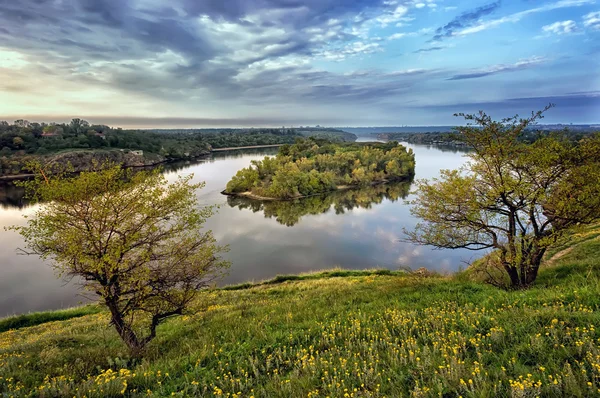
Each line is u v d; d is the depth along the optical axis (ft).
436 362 17.10
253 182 314.35
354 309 33.40
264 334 26.94
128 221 32.35
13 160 404.57
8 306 102.73
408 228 188.24
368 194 309.83
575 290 25.20
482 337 19.77
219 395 17.06
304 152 483.10
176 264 34.24
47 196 28.81
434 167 449.48
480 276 50.11
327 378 17.25
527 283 38.42
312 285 70.90
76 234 28.96
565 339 17.43
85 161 460.55
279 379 18.45
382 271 89.40
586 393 12.69
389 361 18.66
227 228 194.90
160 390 18.86
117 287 31.55
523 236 37.40
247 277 123.24
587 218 34.37
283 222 210.18
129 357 27.14
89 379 20.38
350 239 170.71
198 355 23.95
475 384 14.43
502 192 36.96
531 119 35.55
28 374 23.22
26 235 28.84
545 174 36.52
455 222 42.55
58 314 65.00
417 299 35.37
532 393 12.89
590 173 32.99
